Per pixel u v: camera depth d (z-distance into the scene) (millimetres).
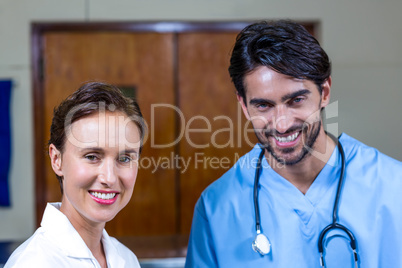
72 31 3336
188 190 3381
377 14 3383
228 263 1207
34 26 3322
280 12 3375
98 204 987
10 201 3336
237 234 1211
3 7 3307
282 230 1178
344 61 3400
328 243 1141
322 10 3385
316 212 1176
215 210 1247
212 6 3357
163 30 3361
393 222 1142
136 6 3334
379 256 1139
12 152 3336
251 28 1062
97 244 1080
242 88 1083
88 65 3350
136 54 3363
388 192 1162
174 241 3168
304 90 1039
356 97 3400
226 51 3385
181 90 3383
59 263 957
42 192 3363
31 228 3350
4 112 3268
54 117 1017
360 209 1159
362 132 3387
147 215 3387
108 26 3336
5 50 3312
